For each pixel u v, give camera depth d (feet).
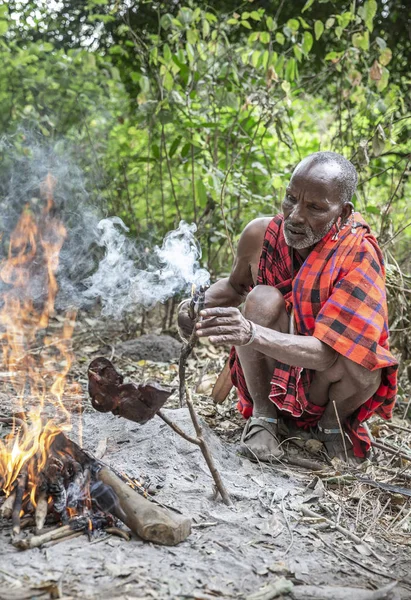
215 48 16.19
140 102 16.14
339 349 9.07
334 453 9.99
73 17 23.20
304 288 9.52
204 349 15.85
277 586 6.34
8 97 20.13
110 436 9.89
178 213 17.39
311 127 22.58
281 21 23.17
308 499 8.43
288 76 16.19
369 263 9.46
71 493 7.24
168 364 14.88
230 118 17.26
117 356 15.30
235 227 17.33
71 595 5.95
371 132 16.02
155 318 19.24
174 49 18.93
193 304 8.27
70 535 6.93
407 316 14.44
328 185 9.00
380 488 9.02
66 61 19.95
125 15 22.02
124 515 7.09
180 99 16.33
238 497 8.27
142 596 6.02
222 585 6.36
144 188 20.17
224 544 7.10
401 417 12.81
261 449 9.67
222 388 11.28
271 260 10.14
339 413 9.91
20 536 6.89
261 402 10.06
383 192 21.49
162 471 8.73
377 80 15.31
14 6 21.97
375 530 8.04
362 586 6.77
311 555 7.20
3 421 9.58
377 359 9.18
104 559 6.56
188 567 6.59
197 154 17.28
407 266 16.44
